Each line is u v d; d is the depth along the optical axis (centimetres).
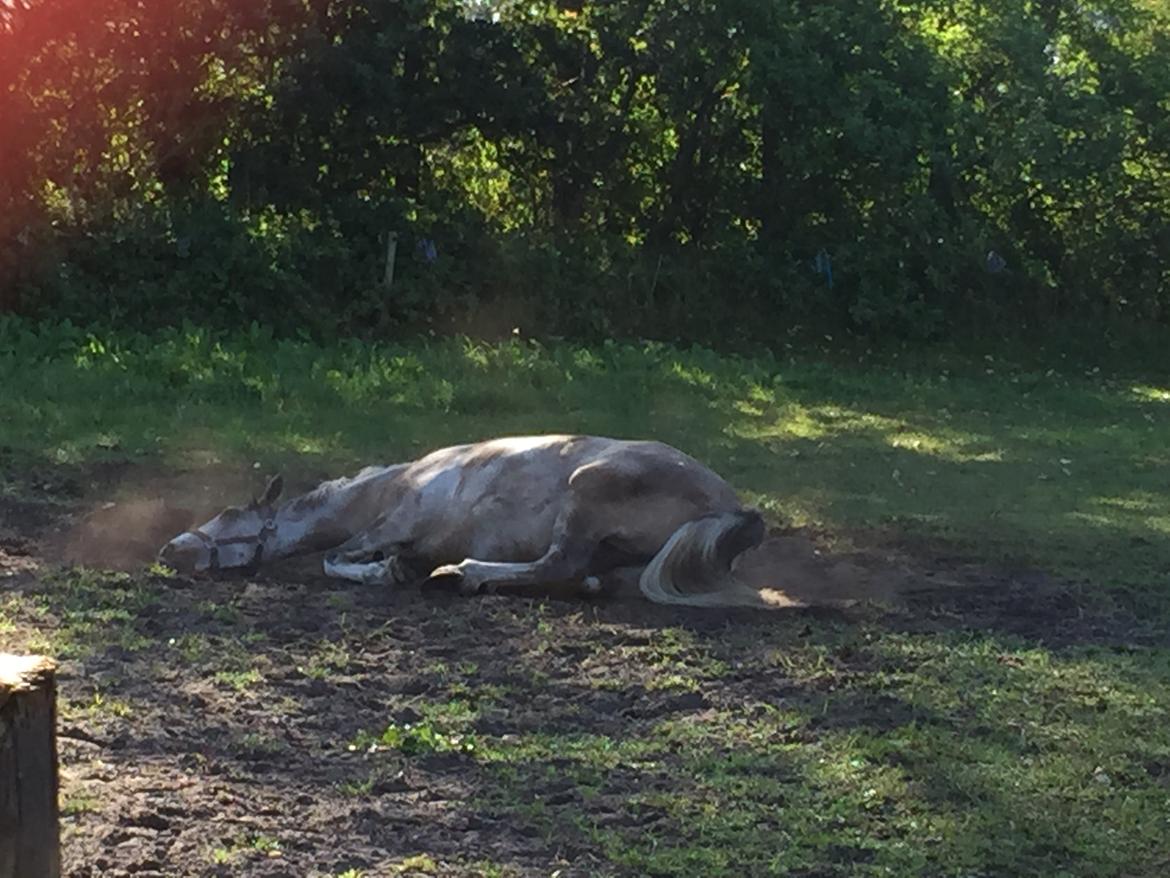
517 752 534
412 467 773
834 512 958
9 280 1630
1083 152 2200
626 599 726
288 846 457
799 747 545
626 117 2120
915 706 589
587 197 2142
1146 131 2372
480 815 484
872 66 2114
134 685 579
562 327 1950
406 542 758
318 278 1820
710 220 2186
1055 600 766
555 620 686
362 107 1925
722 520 725
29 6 1723
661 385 1514
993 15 2258
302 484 969
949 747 547
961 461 1205
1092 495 1078
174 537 805
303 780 504
